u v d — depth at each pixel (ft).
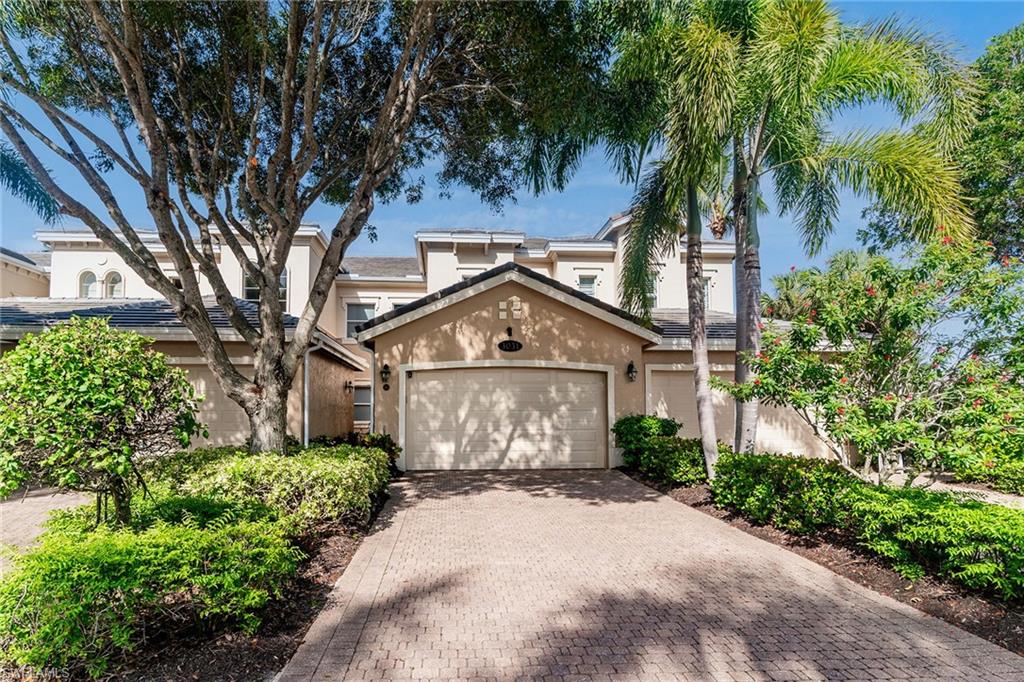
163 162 25.82
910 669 13.30
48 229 67.87
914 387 22.44
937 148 29.22
